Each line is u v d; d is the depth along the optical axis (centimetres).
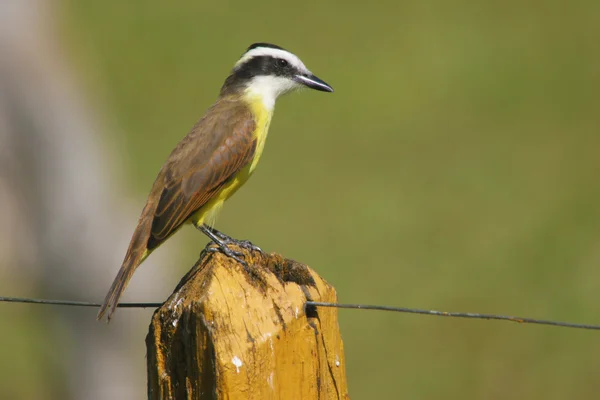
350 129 2273
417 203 2048
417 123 2284
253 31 2512
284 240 1967
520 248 1948
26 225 1446
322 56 2470
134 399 1467
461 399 1661
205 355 736
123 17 2455
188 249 1880
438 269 1898
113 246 1446
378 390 1667
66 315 1450
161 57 2370
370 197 2069
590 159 2186
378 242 1958
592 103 2350
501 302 1811
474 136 2186
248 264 787
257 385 739
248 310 752
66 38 1589
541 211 2036
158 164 2052
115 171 1511
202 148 1099
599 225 2005
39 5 1524
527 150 2225
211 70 2333
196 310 739
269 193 2078
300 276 811
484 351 1744
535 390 1664
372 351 1734
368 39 2527
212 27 2428
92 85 1673
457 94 2353
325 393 793
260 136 1166
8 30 1484
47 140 1457
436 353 1756
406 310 803
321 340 789
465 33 2538
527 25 2616
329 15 2617
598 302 1809
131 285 1426
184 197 1061
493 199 2064
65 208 1443
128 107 2214
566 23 2589
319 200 2050
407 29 2564
